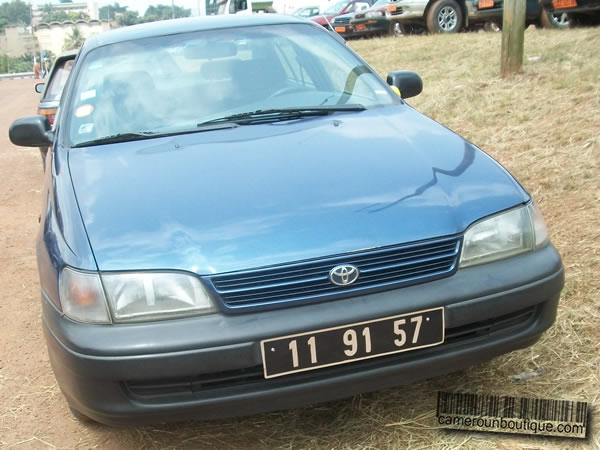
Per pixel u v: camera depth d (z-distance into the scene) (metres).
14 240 5.20
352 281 2.15
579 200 4.05
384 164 2.55
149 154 2.79
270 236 2.18
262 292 2.12
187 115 3.14
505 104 5.95
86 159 2.83
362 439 2.43
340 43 3.77
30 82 32.50
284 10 18.58
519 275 2.28
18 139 3.48
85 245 2.22
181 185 2.47
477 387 2.66
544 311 2.37
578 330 2.89
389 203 2.30
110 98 3.26
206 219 2.26
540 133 5.16
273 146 2.75
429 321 2.17
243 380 2.15
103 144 3.00
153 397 2.14
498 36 9.77
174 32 3.68
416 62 8.95
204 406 2.12
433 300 2.17
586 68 6.29
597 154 4.52
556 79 6.22
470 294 2.21
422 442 2.38
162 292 2.11
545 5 9.31
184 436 2.55
